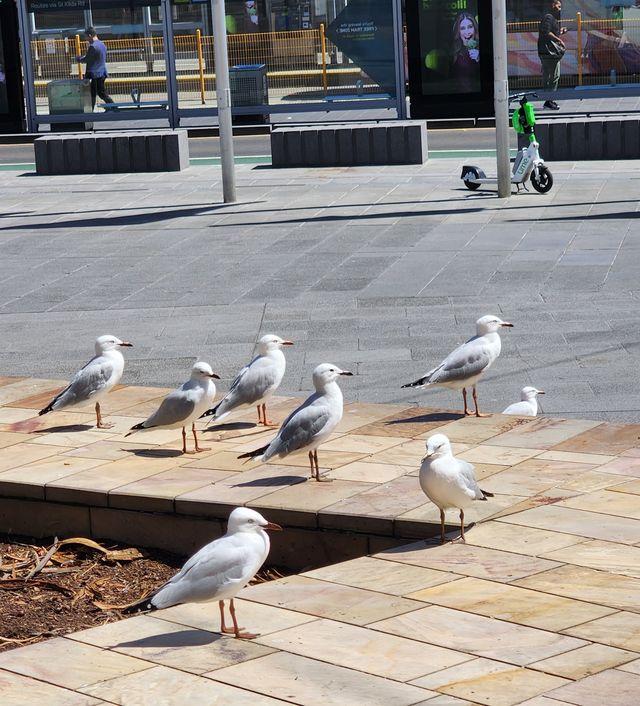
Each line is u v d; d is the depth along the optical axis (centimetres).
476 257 1869
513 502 884
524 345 1398
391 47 3409
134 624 723
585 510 862
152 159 2962
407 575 774
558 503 878
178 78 3559
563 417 1143
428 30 3344
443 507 805
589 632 677
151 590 887
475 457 991
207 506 918
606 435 1034
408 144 2841
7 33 3562
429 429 1077
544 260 1823
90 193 2702
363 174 2748
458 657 654
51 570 933
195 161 3112
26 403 1242
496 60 2311
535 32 3331
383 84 3441
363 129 2859
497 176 2377
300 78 3497
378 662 652
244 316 1595
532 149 2373
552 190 2414
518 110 2412
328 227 2173
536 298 1609
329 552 885
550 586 741
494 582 752
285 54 3481
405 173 2733
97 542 975
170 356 1424
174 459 1036
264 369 1041
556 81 3341
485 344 1081
